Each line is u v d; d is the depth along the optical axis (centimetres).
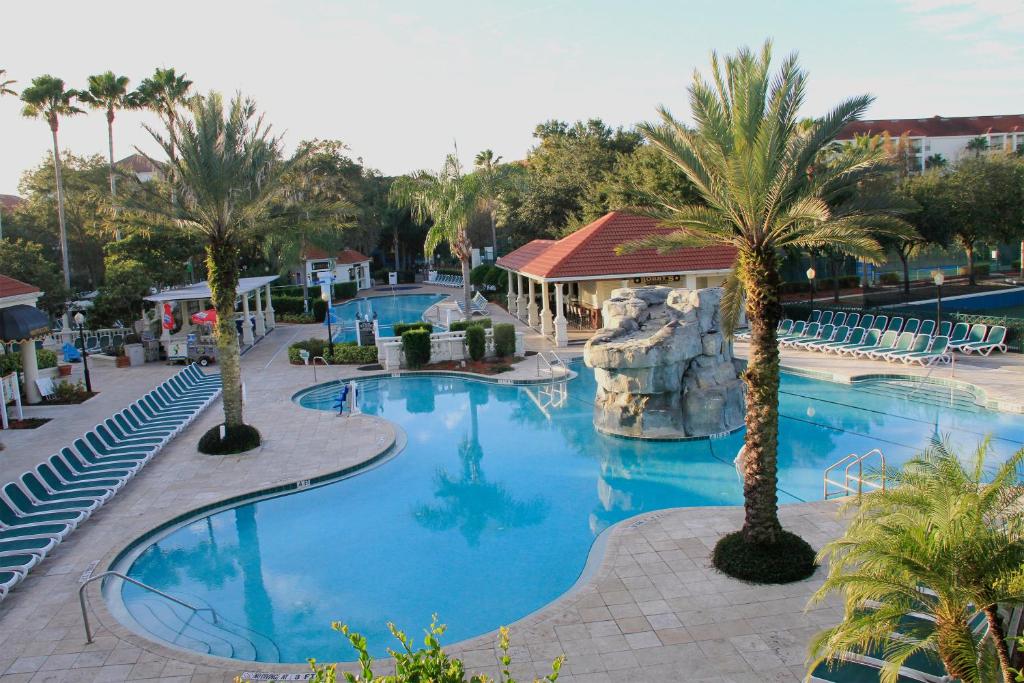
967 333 2539
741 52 1043
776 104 1018
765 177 1009
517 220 5631
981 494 669
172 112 1764
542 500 1532
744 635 921
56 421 2217
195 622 1079
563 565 1237
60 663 920
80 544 1298
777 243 1111
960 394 2092
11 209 5603
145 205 1734
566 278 3042
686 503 1485
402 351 2911
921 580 656
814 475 1565
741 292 1222
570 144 6009
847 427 1872
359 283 6612
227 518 1477
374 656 969
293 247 4797
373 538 1369
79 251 5331
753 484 1090
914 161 6538
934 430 1806
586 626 958
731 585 1051
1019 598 613
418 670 512
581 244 3184
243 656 987
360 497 1577
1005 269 5362
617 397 1944
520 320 3997
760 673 837
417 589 1165
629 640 920
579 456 1798
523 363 2853
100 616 1044
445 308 4534
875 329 2653
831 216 1057
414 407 2362
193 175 1709
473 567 1237
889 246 3909
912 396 2116
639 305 2003
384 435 1953
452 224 3403
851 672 789
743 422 1988
